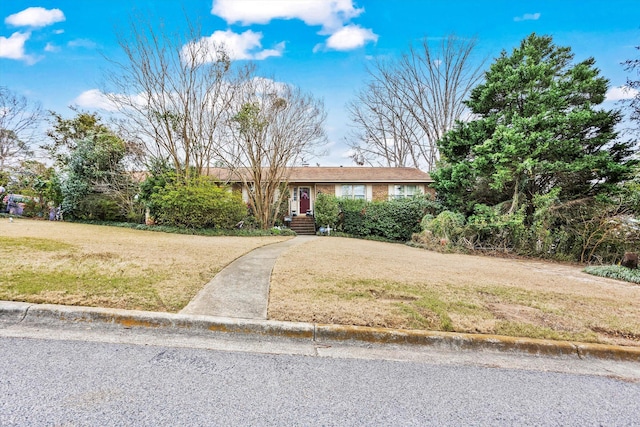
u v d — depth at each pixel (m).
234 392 2.45
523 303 4.93
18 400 2.20
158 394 2.37
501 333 3.74
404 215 16.39
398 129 27.75
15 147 19.88
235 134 15.41
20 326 3.42
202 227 14.21
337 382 2.69
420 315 4.06
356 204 17.66
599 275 8.23
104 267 5.43
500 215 12.84
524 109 13.31
